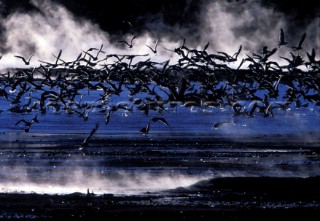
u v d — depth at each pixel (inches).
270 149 1576.0
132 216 866.1
